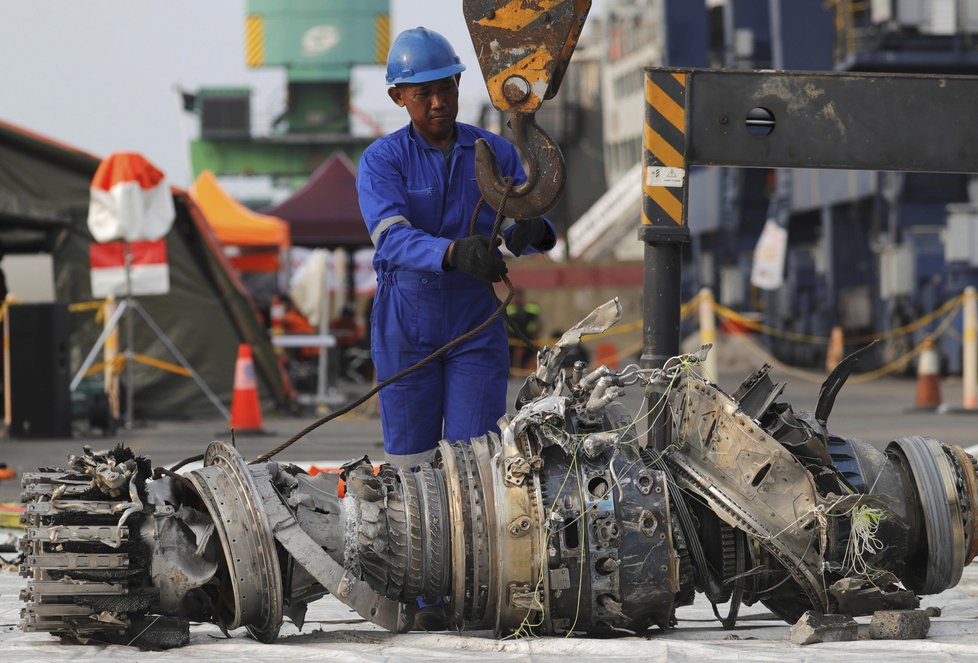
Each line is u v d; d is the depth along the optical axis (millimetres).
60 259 62188
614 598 15570
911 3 103062
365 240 94062
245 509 15445
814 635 15586
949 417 61156
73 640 15812
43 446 49031
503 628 15797
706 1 131375
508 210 16969
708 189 148750
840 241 123062
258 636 15938
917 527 17094
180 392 63531
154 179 56375
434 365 18281
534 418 15555
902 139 21156
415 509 15781
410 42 17953
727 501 16031
